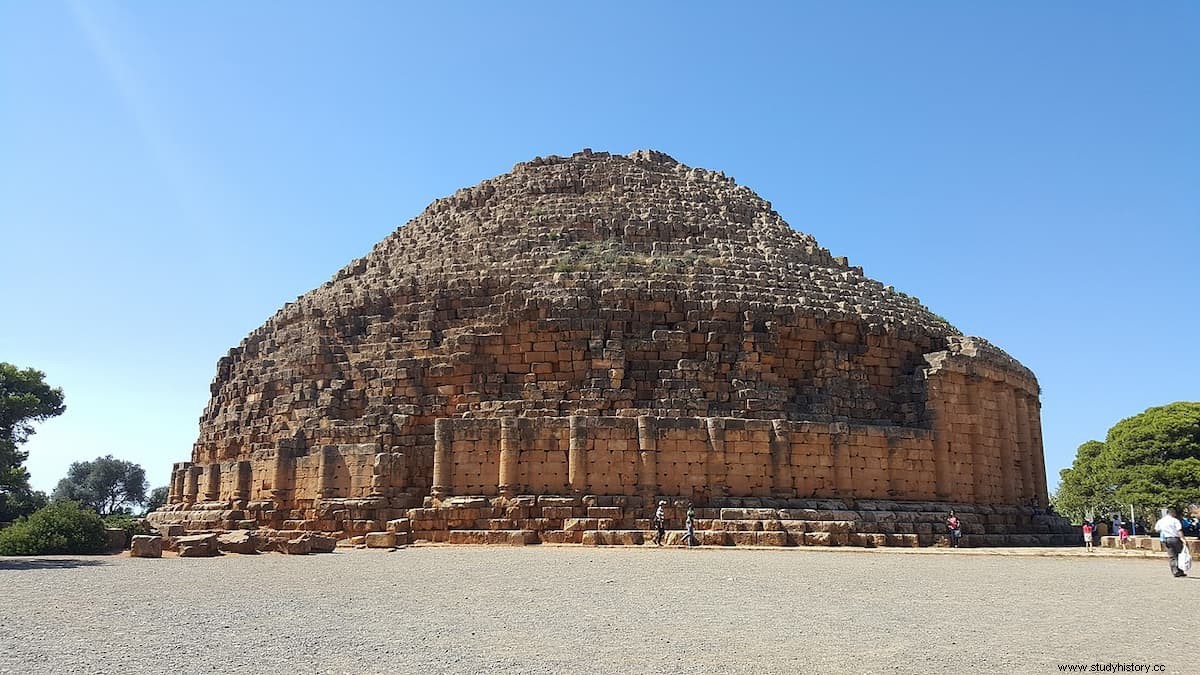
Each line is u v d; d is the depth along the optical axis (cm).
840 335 4906
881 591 2323
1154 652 1500
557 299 4653
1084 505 8856
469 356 4619
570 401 4441
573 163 5928
